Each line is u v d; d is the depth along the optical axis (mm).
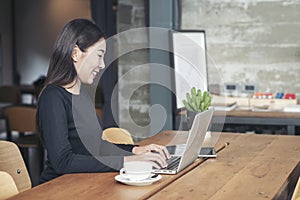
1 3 9961
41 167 5707
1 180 2291
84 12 9703
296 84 5008
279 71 5043
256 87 5090
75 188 2354
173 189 2344
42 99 2605
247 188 2361
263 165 2820
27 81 10219
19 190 2672
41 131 2615
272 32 5035
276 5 5004
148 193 2275
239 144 3443
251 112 4617
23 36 10195
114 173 2611
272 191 2312
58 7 9922
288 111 4652
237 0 5105
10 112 5547
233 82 5156
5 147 2652
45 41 10047
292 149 3270
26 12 10133
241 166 2797
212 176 2578
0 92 8461
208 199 2189
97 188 2352
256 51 5090
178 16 5164
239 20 5113
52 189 2342
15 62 10211
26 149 5738
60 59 2660
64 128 2584
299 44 4977
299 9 4949
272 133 4879
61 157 2543
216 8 5168
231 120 4520
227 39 5160
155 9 5039
